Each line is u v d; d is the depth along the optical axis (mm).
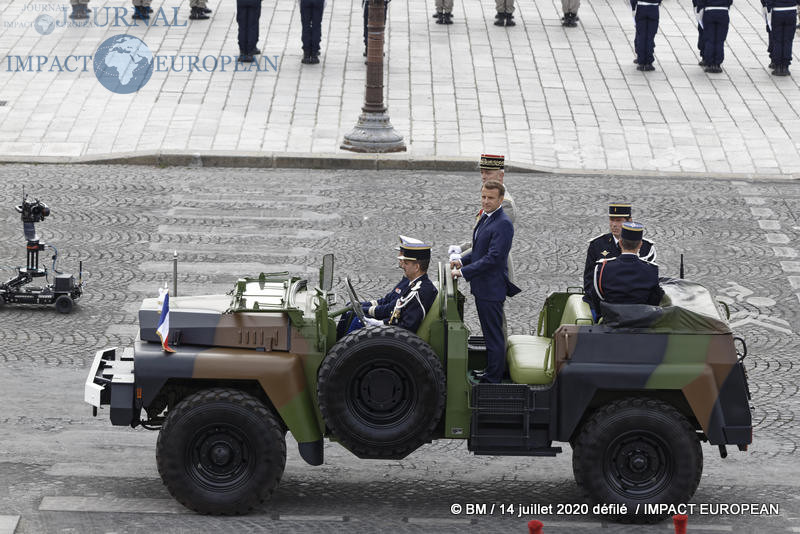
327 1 118375
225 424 34219
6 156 80438
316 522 34562
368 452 34219
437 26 110938
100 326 53625
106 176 77625
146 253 63531
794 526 34969
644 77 99562
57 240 65250
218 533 33438
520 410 34719
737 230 70188
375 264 62594
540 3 119062
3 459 38938
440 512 35750
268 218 70062
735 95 96000
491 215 36688
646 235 68688
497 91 95625
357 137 83062
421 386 33938
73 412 43781
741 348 52594
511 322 54969
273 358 34594
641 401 34469
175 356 34344
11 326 53219
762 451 41594
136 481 37531
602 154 84188
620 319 34469
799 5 113125
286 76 97688
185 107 90562
